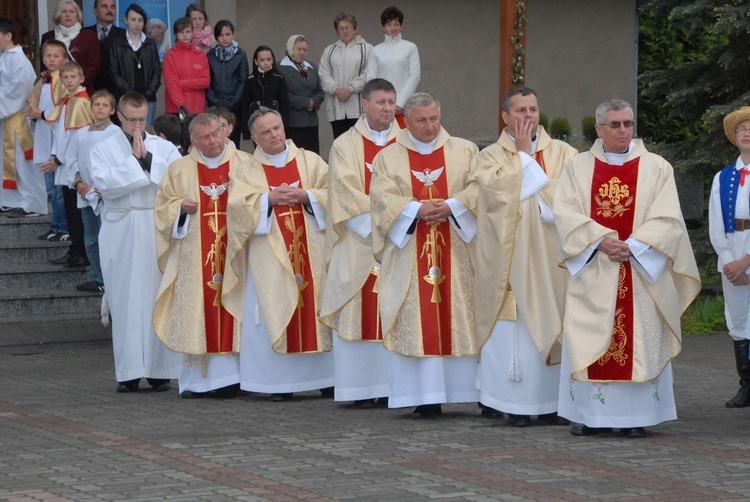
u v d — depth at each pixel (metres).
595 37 20.02
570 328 8.04
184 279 10.06
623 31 20.16
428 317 8.80
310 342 9.82
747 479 6.83
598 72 20.08
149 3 16.73
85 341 12.52
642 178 8.12
